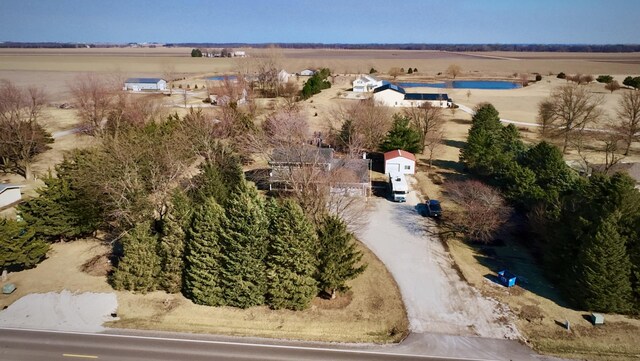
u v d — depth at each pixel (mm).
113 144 43344
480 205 42781
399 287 34625
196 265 31906
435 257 39125
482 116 66312
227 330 29891
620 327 29594
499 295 33531
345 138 66625
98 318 31094
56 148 69312
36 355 27469
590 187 36938
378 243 41625
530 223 40531
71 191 40125
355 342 28734
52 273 36812
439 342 28547
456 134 80750
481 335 29156
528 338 28844
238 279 31406
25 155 57219
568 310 31578
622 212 32250
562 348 27875
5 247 34531
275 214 32969
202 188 42188
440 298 33219
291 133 54562
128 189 39375
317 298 33344
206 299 32219
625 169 53062
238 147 59062
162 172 45125
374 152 67938
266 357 27297
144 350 27906
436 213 46969
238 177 45219
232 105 74312
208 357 27281
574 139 71562
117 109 71125
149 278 33500
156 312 31766
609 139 64812
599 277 30141
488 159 56250
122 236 38688
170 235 33156
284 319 31016
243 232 31344
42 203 38625
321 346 28328
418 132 66812
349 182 47812
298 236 30922
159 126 62656
